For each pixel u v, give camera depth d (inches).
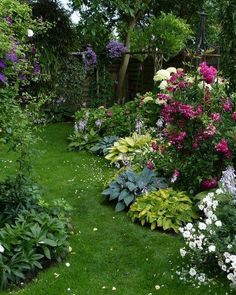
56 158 263.4
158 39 379.2
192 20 482.0
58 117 392.2
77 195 197.3
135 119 283.1
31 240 124.8
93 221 167.5
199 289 117.3
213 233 122.6
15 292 114.8
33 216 136.9
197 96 173.6
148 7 410.0
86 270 128.9
